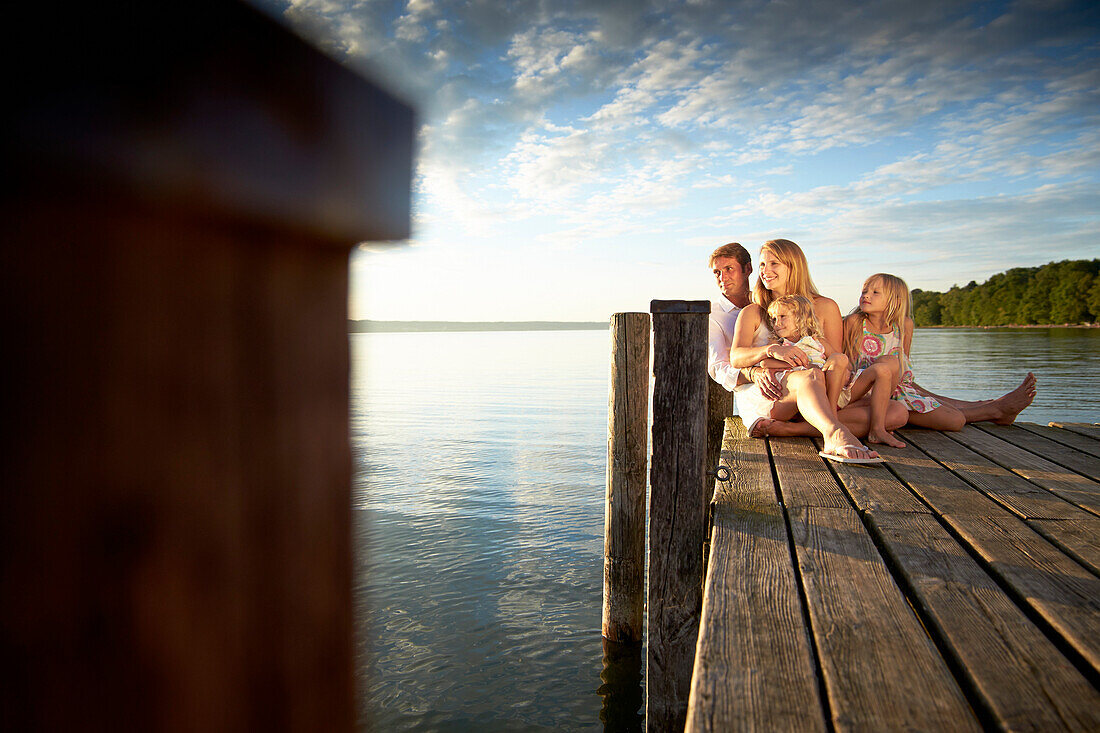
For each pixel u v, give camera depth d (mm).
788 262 4191
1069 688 1415
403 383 26969
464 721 3326
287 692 318
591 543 5953
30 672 232
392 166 323
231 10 251
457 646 4059
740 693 1413
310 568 330
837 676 1469
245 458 296
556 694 3559
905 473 3336
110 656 250
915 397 4562
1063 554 2199
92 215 230
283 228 289
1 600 224
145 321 254
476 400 20234
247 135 258
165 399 264
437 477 8852
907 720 1313
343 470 347
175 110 237
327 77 289
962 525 2510
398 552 5699
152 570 262
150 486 260
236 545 294
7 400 219
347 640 351
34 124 205
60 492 235
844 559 2168
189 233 262
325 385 335
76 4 211
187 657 276
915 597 1934
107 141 220
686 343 2725
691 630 2781
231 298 284
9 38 199
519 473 9133
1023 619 1734
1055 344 51250
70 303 231
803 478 3240
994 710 1339
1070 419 13672
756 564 2133
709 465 4977
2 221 211
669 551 2781
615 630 3918
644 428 3809
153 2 228
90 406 240
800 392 3795
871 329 4473
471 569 5301
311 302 323
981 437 4391
